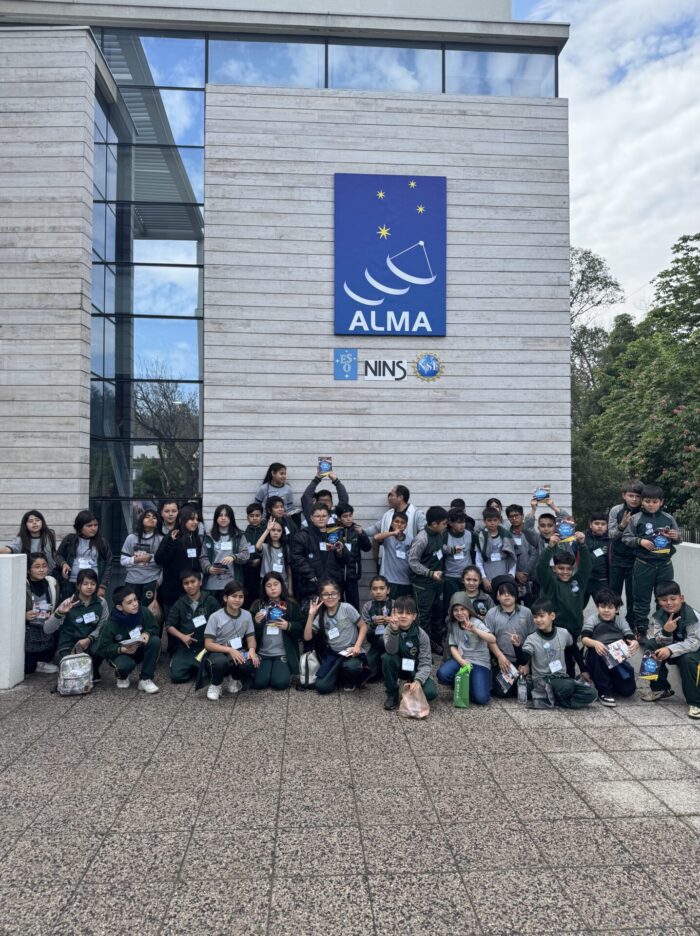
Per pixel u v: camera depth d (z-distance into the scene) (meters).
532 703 6.55
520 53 10.54
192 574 7.08
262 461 9.86
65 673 6.73
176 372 10.19
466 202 10.20
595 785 4.82
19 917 3.40
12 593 6.99
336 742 5.60
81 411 9.19
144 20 10.01
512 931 3.29
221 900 3.53
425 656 6.55
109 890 3.61
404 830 4.20
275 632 7.04
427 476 10.01
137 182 10.25
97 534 7.84
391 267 10.05
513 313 10.19
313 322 9.98
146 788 4.76
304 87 10.16
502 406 10.12
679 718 6.24
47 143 9.27
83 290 9.25
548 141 10.32
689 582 7.95
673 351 22.02
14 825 4.27
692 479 18.98
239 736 5.72
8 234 9.21
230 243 9.95
